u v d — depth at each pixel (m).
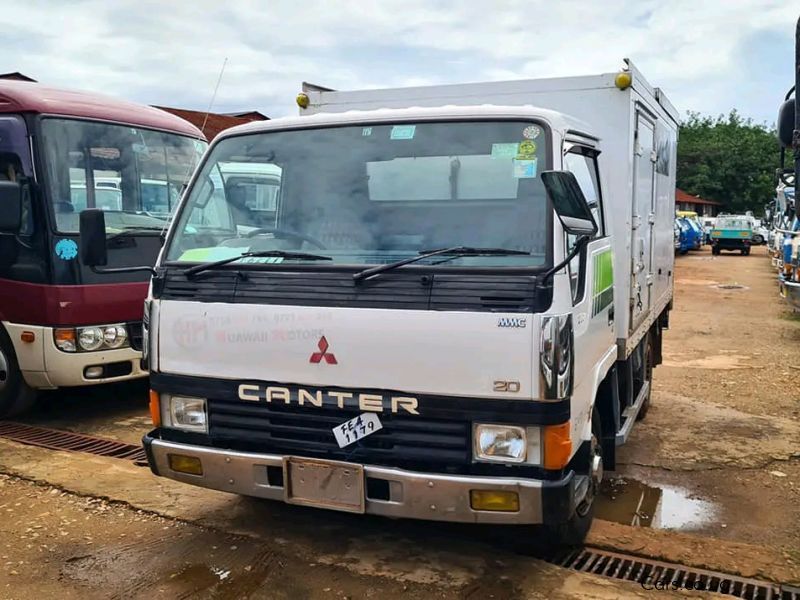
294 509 5.10
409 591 4.03
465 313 3.60
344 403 3.81
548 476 3.59
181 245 4.34
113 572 4.27
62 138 7.09
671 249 8.06
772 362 10.55
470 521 3.68
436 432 3.70
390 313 3.71
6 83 7.32
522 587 4.06
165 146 8.07
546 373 3.50
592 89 5.27
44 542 4.65
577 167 4.35
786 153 5.30
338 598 3.97
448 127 4.12
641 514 5.30
